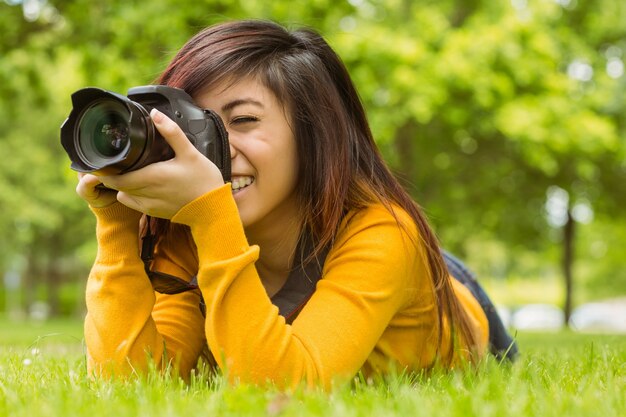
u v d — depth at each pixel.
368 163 2.59
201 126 2.14
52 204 24.64
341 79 2.61
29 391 2.04
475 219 17.59
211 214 2.11
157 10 9.81
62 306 36.06
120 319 2.34
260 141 2.35
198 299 2.64
